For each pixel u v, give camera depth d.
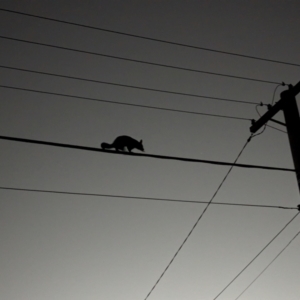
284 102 8.57
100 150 6.78
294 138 8.20
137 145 8.93
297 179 7.88
